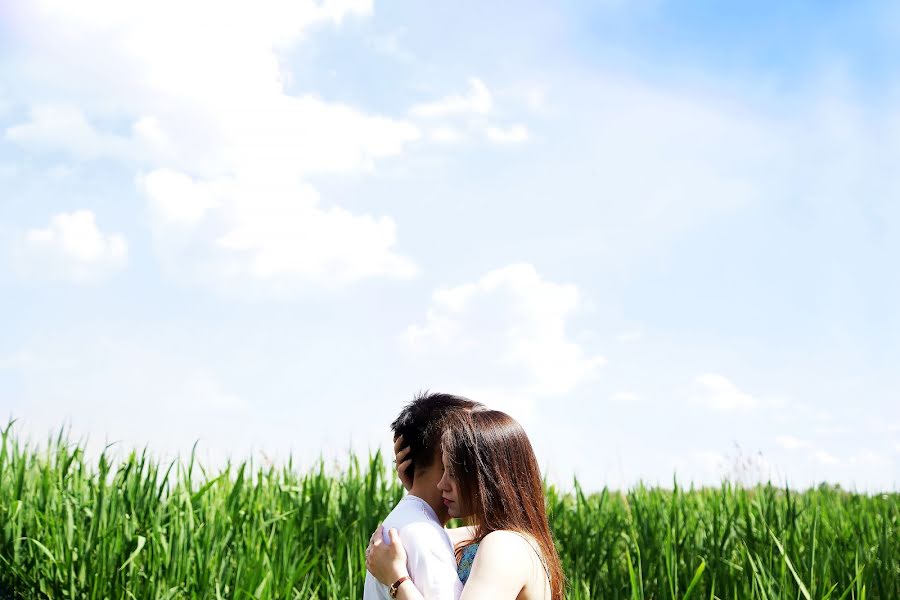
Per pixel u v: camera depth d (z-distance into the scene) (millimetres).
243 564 4586
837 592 4605
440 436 2463
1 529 5172
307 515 5992
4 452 5918
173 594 4344
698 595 4906
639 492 6828
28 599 4793
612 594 5348
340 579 5004
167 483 5309
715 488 7020
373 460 6348
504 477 2383
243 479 5758
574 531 6289
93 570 4547
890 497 7684
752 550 5188
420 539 2260
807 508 6523
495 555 2219
